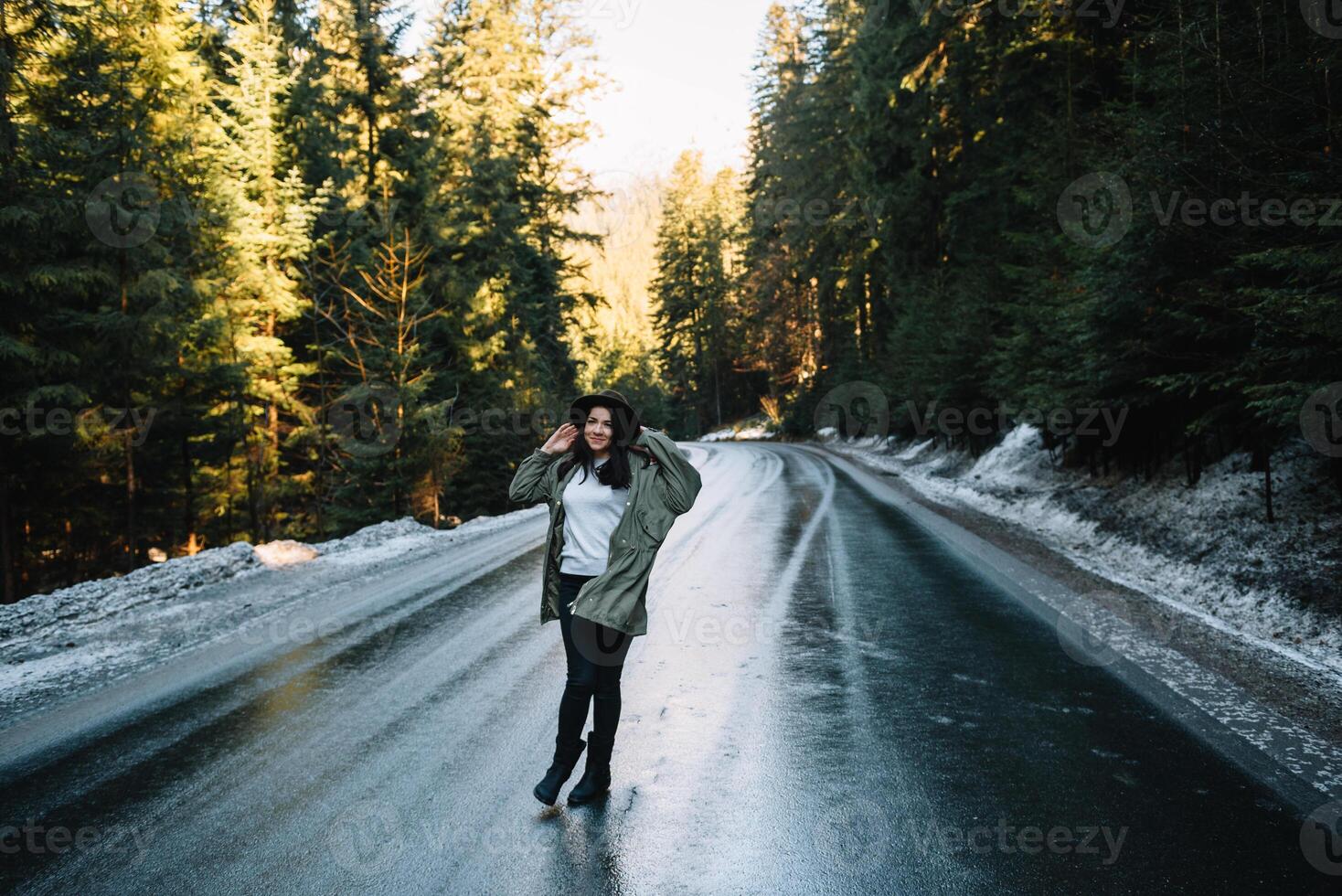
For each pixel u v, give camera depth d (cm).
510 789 334
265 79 1881
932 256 2327
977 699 426
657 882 259
